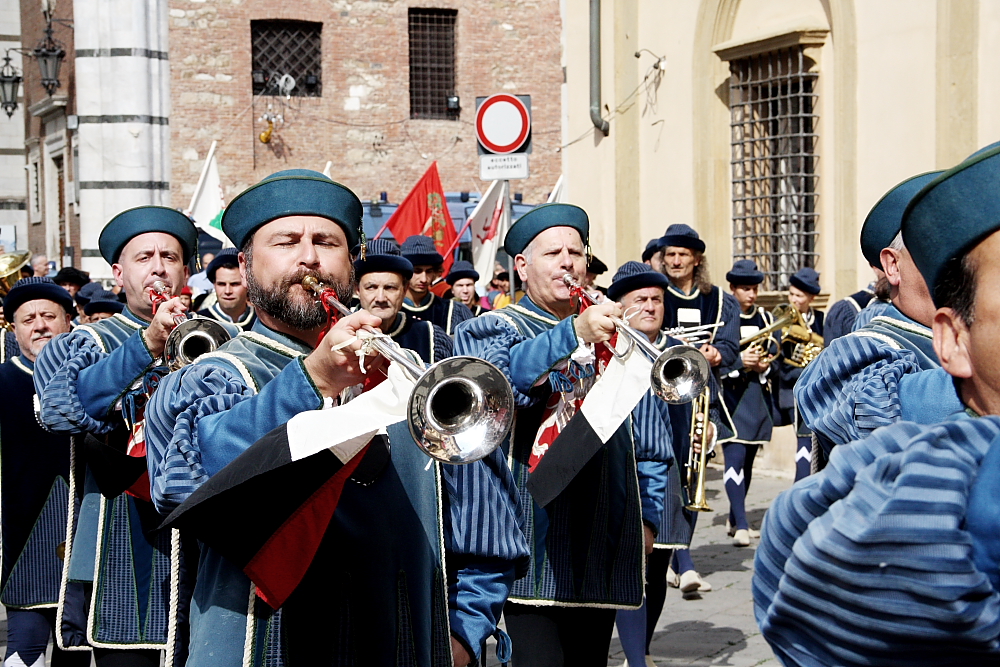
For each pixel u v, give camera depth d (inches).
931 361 122.7
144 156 725.9
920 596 55.8
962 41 334.6
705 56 425.4
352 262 112.7
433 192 529.0
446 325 330.3
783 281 404.8
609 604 158.1
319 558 97.8
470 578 112.2
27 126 1013.8
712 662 230.2
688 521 234.8
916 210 66.9
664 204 451.8
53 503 194.4
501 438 89.4
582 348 154.2
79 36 725.9
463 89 786.2
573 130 502.9
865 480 57.6
